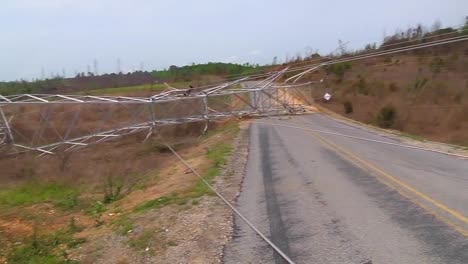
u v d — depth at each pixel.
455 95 38.78
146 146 32.69
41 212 16.08
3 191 21.33
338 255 7.50
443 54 57.50
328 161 17.45
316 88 62.28
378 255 7.33
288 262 7.43
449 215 9.12
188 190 14.00
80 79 86.44
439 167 14.70
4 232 13.59
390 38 57.94
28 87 76.12
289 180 14.32
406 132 30.00
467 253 7.09
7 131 36.66
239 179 15.12
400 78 51.97
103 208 15.02
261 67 87.56
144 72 94.75
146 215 11.63
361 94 50.84
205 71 98.81
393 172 14.23
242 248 8.34
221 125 40.34
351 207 10.41
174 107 43.62
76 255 9.69
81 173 24.33
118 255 9.10
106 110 50.12
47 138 41.88
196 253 8.37
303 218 9.88
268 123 37.12
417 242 7.74
